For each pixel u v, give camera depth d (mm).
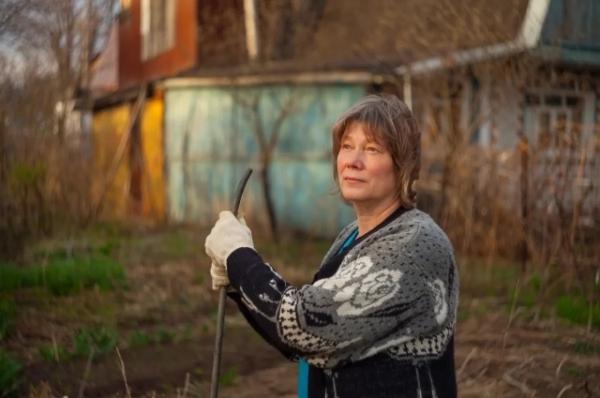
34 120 8000
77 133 9828
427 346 1914
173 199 13711
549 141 8203
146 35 17234
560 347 5641
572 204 7664
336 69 11648
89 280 7168
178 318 6453
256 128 11953
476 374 5051
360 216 2160
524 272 7805
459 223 8875
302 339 1878
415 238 1935
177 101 13695
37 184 7789
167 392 4762
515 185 8531
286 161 12305
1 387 4531
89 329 5801
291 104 11812
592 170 7500
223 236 2129
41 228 7906
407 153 2088
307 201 12141
